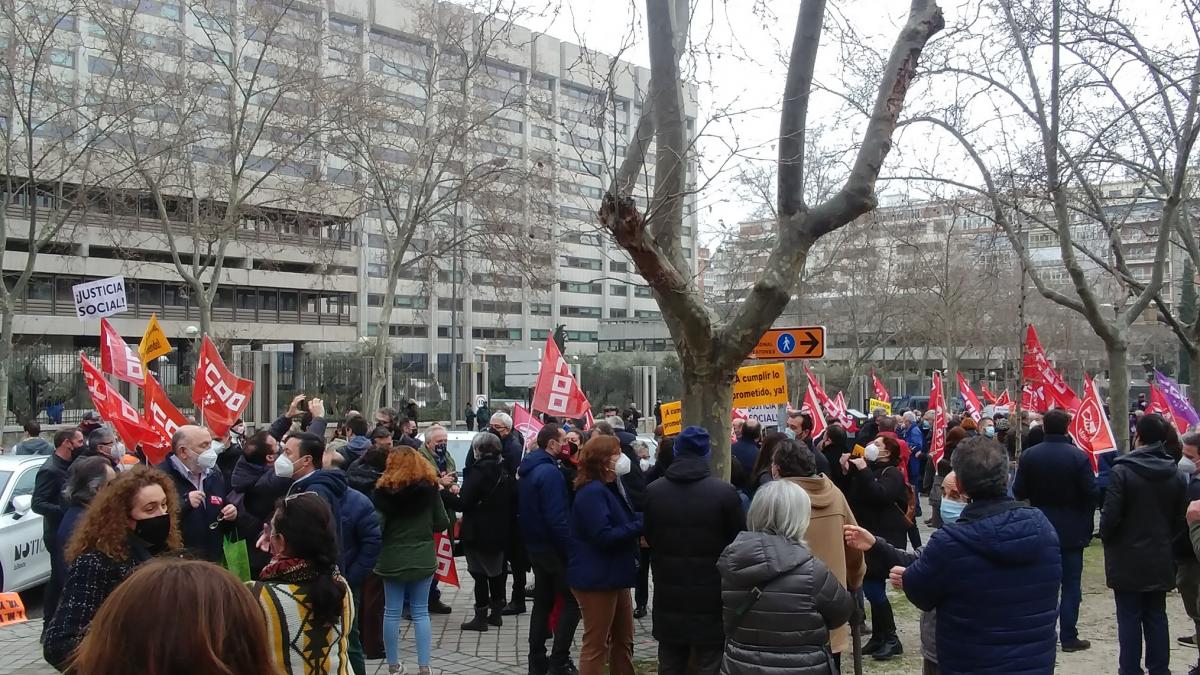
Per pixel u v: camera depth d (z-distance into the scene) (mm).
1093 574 10992
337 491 6180
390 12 32031
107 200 27844
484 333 66500
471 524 8633
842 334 52844
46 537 7660
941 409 15984
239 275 49531
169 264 45469
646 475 8750
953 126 14156
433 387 37781
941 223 38531
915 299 43906
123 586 1967
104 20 22312
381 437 8125
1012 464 15844
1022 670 3904
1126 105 14805
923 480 18734
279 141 24578
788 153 7188
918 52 7242
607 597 6141
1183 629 8422
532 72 24391
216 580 1998
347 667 3686
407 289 58562
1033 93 13375
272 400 30172
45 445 13062
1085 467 7625
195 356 36938
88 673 1898
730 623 4297
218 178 24859
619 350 60000
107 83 24562
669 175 7551
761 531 4402
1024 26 13227
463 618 9367
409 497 6824
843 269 40531
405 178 26047
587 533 6023
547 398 11398
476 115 24250
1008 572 3938
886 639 7547
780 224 7426
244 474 7102
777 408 11812
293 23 29000
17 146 26531
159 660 1862
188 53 30250
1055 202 13992
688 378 7512
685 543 5562
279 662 3404
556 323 71625
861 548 4824
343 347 54938
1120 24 13414
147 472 4008
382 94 23969
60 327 44469
